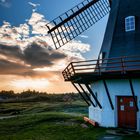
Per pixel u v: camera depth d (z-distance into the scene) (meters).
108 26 24.92
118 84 20.72
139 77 19.28
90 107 25.83
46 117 29.34
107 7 29.95
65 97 121.06
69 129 20.72
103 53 23.16
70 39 27.39
